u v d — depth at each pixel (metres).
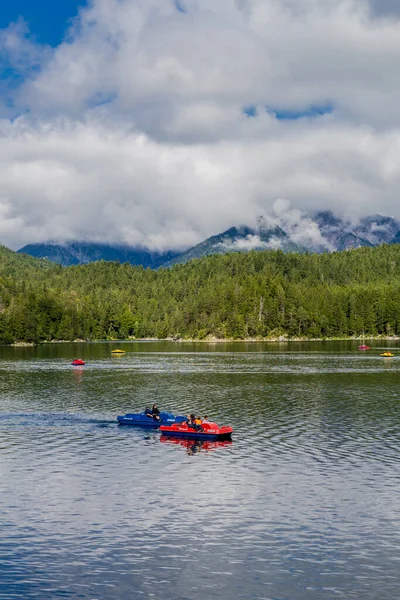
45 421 62.50
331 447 49.53
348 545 29.83
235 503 35.75
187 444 51.50
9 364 142.88
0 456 47.22
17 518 33.44
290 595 25.16
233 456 47.00
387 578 26.55
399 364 137.88
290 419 62.59
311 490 38.12
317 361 148.88
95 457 46.94
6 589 25.62
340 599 24.86
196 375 112.38
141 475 41.72
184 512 34.28
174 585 25.97
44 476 41.44
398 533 31.27
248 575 26.84
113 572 27.12
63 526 32.25
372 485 39.06
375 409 68.81
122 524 32.53
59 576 26.75
